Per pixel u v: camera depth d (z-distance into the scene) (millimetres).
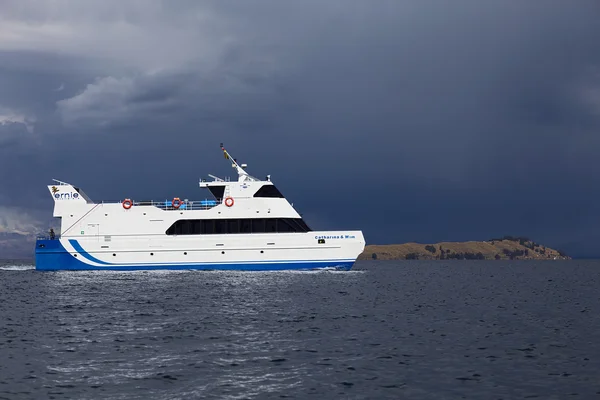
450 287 69625
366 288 60812
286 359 25266
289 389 20719
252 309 41812
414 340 29891
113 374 22703
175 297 48719
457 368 23766
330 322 36031
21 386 21031
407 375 22641
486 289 66688
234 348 27625
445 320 37562
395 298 52094
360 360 25125
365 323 35750
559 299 53438
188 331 32438
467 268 156125
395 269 143625
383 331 32719
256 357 25641
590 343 29250
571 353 26719
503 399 19641
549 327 34688
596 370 23469
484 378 22250
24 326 34594
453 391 20562
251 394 20125
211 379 22016
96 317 38219
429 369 23578
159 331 32500
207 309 41719
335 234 66875
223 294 50781
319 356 25875
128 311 40938
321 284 60250
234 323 35344
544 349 27625
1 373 22828
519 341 29750
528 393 20344
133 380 21844
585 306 47031
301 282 61281
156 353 26500
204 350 27156
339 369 23531
